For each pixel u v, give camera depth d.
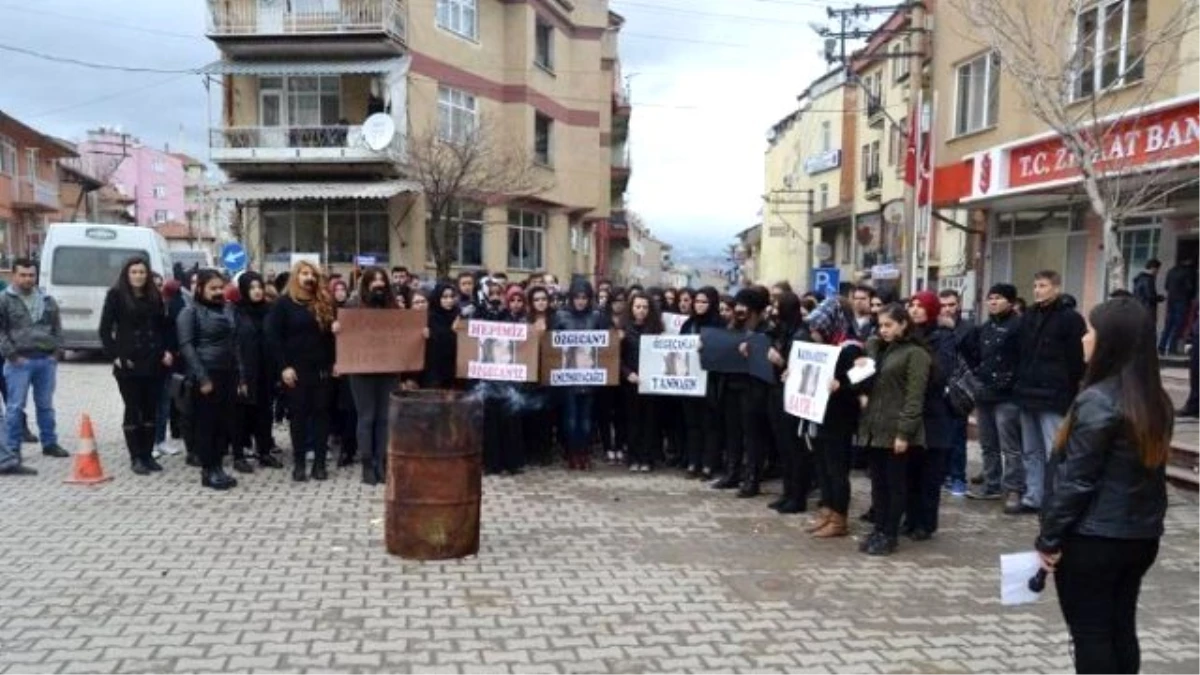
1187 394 12.27
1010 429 8.10
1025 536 7.24
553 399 9.45
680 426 9.64
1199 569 6.37
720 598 5.60
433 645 4.74
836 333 7.46
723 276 94.56
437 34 28.12
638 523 7.32
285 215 27.50
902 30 23.09
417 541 6.14
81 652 4.56
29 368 8.80
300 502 7.64
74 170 49.53
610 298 10.19
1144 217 15.28
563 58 34.28
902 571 6.23
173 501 7.60
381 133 25.39
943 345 8.34
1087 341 3.69
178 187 83.81
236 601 5.32
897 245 31.66
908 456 6.96
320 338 8.38
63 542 6.41
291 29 25.81
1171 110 11.48
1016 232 19.09
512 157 29.41
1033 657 4.79
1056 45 11.27
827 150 43.41
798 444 7.66
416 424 6.10
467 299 10.04
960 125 19.34
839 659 4.70
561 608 5.34
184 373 8.30
